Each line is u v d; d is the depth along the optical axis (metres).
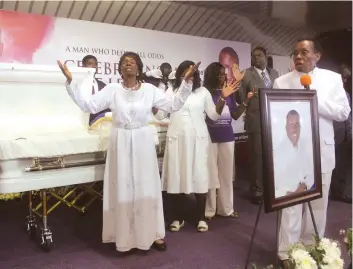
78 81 3.20
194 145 3.30
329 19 6.65
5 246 3.16
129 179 2.86
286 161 2.34
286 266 2.60
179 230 3.51
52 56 4.45
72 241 3.27
